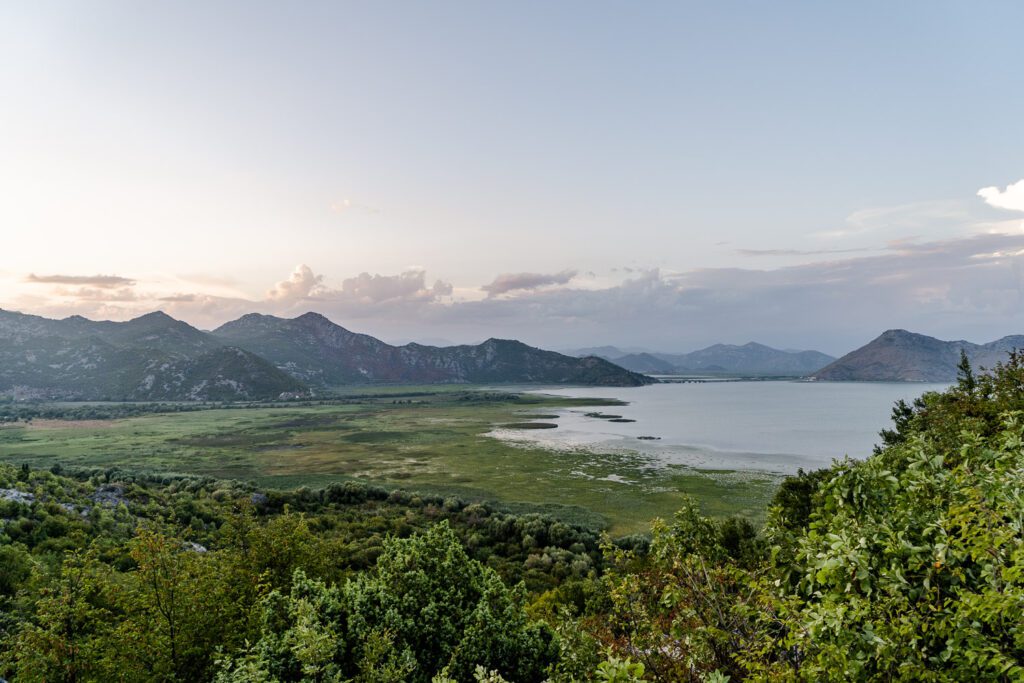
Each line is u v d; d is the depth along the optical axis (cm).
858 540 609
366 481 9331
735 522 2692
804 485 2895
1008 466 677
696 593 841
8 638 1603
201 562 1891
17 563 2677
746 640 748
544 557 4816
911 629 516
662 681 826
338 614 1656
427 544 1886
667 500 7638
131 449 13512
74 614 1590
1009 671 471
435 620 1659
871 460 774
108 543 3519
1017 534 557
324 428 18262
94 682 1454
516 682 1566
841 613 528
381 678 1373
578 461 10981
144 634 1602
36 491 4519
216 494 6994
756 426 17125
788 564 793
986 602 489
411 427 18162
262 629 1532
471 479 9388
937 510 671
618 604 988
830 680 540
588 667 938
